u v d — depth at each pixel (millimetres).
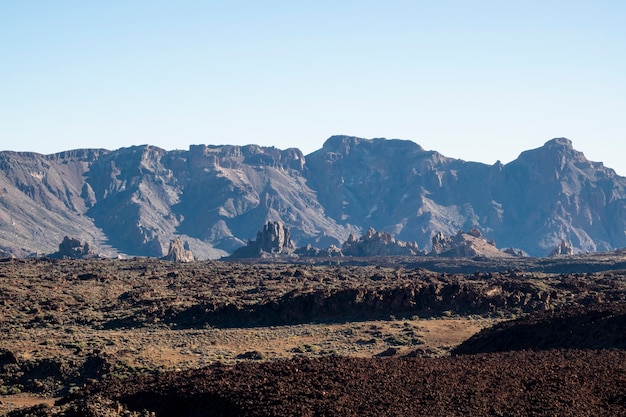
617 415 62219
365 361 78375
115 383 78312
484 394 66188
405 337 123188
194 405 69062
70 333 130250
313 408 64125
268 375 73250
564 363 76688
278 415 63219
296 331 131125
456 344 117438
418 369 74188
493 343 103688
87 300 158625
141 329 136250
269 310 143625
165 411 69875
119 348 115938
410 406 64000
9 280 170875
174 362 109312
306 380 70688
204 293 172375
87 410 69188
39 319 140250
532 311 138625
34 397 101188
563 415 61656
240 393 68250
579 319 100188
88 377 105438
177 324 140250
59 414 70750
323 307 142250
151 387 73750
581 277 194625
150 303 154375
